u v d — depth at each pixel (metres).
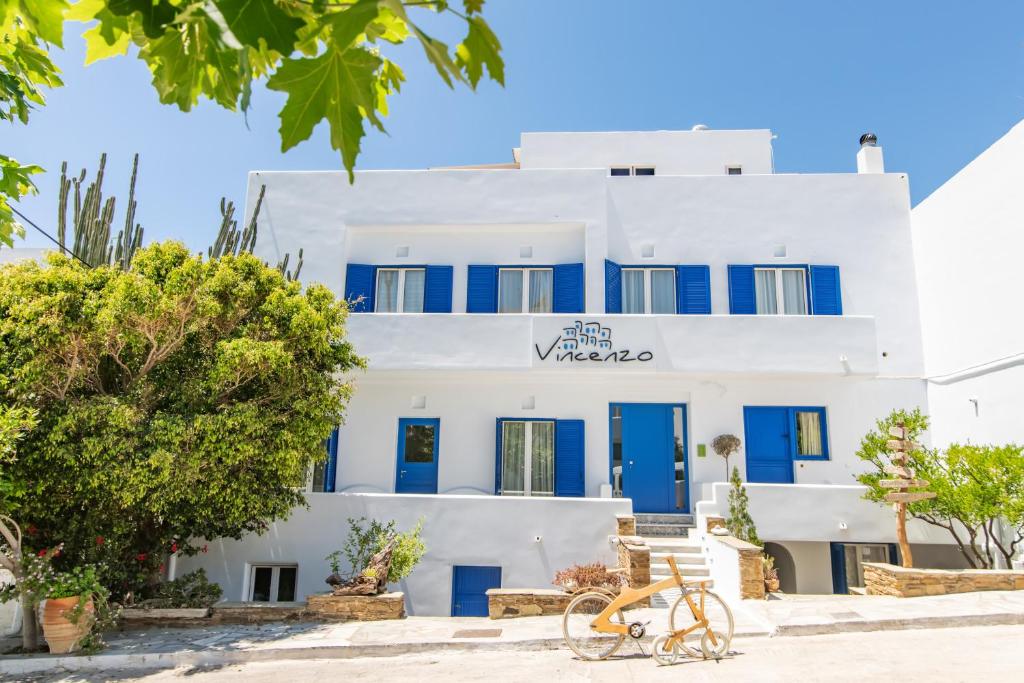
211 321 10.32
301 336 10.65
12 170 4.41
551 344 13.34
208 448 9.45
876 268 14.59
